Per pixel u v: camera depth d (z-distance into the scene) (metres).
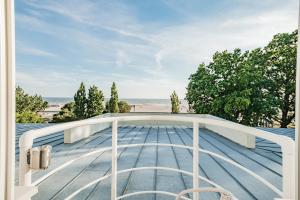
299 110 0.79
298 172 0.79
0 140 0.75
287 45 18.95
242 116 19.56
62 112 28.31
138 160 4.86
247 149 6.11
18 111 32.50
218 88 19.77
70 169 4.11
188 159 4.95
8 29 0.76
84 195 2.97
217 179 3.68
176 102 23.38
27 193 1.04
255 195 3.05
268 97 18.77
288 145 1.14
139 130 9.87
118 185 3.34
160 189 3.20
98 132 9.23
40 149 1.26
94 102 27.58
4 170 0.77
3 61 0.75
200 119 1.93
